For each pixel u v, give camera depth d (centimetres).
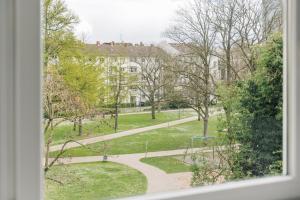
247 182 117
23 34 83
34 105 85
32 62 85
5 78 82
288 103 125
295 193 123
